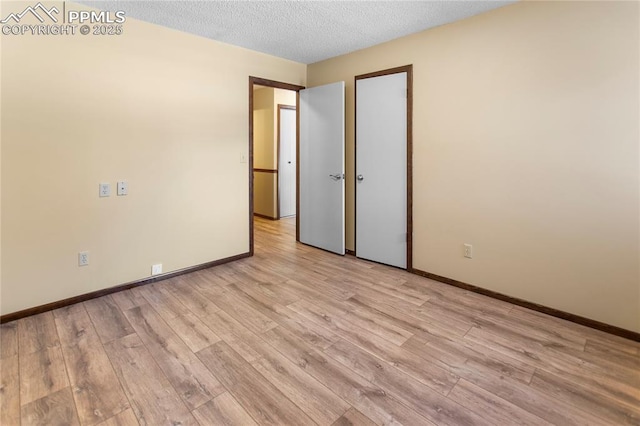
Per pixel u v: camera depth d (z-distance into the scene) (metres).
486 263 2.87
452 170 3.02
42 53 2.42
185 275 3.33
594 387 1.73
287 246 4.46
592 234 2.32
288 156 6.43
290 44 3.52
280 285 3.09
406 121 3.32
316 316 2.48
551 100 2.43
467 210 2.96
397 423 1.49
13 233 2.38
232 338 2.18
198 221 3.43
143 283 3.07
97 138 2.71
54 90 2.49
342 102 3.83
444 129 3.05
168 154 3.15
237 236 3.80
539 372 1.85
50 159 2.50
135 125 2.91
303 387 1.72
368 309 2.61
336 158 3.97
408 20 2.90
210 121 3.43
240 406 1.59
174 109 3.15
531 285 2.62
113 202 2.84
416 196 3.31
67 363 1.90
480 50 2.77
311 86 4.34
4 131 2.31
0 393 1.65
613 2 2.14
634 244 2.17
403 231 3.46
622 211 2.20
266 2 2.58
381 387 1.72
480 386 1.73
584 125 2.30
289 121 6.38
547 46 2.42
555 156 2.44
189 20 2.90
